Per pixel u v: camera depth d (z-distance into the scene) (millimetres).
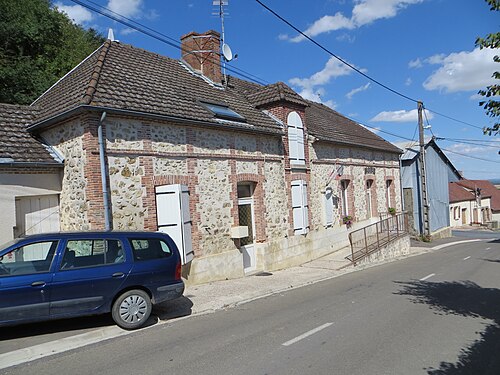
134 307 6844
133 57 12586
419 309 7926
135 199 9406
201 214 11086
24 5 18531
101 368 5113
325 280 12227
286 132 14711
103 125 8898
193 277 10773
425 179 26719
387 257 18172
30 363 5359
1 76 15547
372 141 22547
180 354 5578
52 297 6156
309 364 5070
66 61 19797
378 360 5160
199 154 11070
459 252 20109
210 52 15102
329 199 17359
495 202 52688
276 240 14062
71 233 6703
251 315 7879
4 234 8594
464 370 4801
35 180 9211
